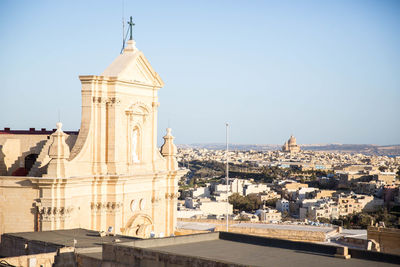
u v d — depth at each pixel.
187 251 38.41
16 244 50.66
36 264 42.50
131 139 70.12
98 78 66.44
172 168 78.25
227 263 31.78
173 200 78.62
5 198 63.12
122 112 68.69
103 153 67.00
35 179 61.19
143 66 72.00
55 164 61.72
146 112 73.38
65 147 62.41
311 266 34.12
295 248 39.47
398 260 35.22
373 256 36.22
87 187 65.69
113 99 67.19
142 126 72.69
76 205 64.00
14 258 41.88
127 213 69.69
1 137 69.06
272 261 35.38
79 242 49.22
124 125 69.19
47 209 61.47
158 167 76.44
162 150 78.62
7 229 63.03
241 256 36.91
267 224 90.12
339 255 36.50
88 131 66.19
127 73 69.00
